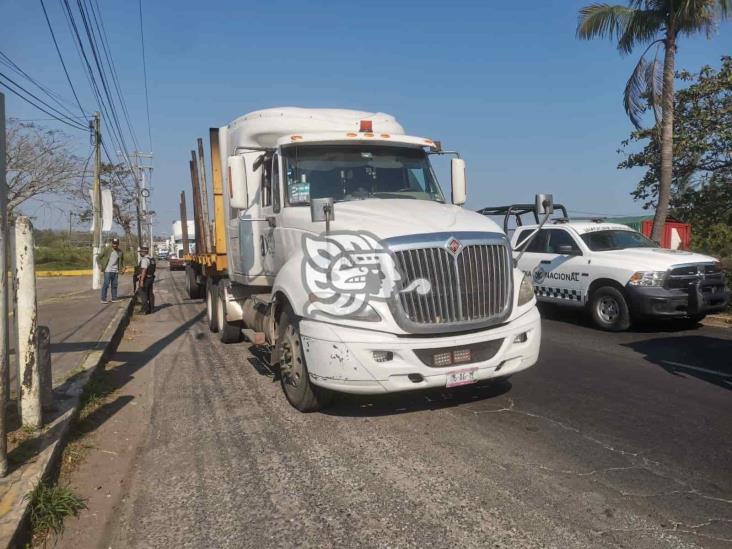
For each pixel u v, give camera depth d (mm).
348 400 6434
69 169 29766
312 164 6891
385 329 5051
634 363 7980
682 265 9953
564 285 11383
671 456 4742
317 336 5262
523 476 4422
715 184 16062
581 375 7379
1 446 4273
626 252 10688
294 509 4047
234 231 9125
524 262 12336
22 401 5230
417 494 4184
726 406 6016
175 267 40250
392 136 7254
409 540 3588
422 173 7348
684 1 12906
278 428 5676
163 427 5918
